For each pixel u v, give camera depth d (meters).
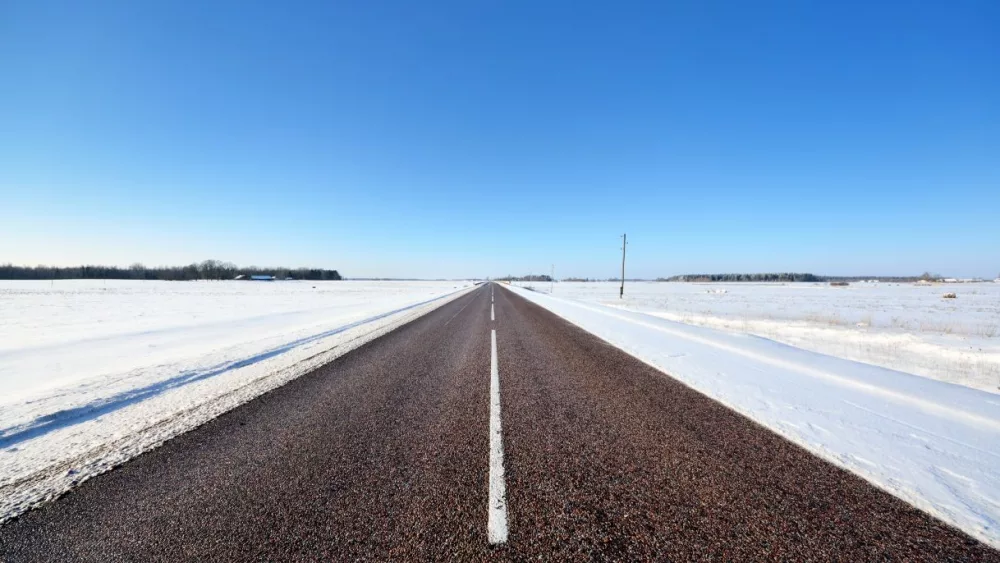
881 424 3.75
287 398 4.73
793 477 2.74
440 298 30.41
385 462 2.99
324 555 1.95
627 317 14.66
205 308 20.88
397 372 6.10
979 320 16.30
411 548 2.00
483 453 3.15
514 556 1.94
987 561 1.90
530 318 14.59
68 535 2.14
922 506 2.37
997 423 3.71
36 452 3.21
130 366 6.70
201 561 1.92
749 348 7.72
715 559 1.92
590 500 2.45
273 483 2.68
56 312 18.31
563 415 4.09
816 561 1.91
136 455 3.15
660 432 3.59
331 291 47.16
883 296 38.12
